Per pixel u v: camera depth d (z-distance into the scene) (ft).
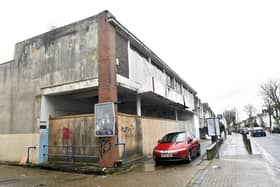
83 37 37.63
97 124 33.09
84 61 36.70
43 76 40.45
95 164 33.99
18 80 43.55
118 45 38.70
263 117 255.50
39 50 42.16
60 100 42.37
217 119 57.00
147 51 48.32
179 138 37.96
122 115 35.99
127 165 33.42
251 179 22.43
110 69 34.24
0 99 45.42
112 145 32.32
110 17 35.68
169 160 34.24
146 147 43.80
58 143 38.22
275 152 44.62
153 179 24.98
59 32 40.45
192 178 24.03
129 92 43.14
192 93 96.78
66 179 27.45
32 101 40.65
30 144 39.14
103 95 33.86
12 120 42.55
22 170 34.35
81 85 36.19
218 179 22.95
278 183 20.84
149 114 73.00
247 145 50.06
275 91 167.22
